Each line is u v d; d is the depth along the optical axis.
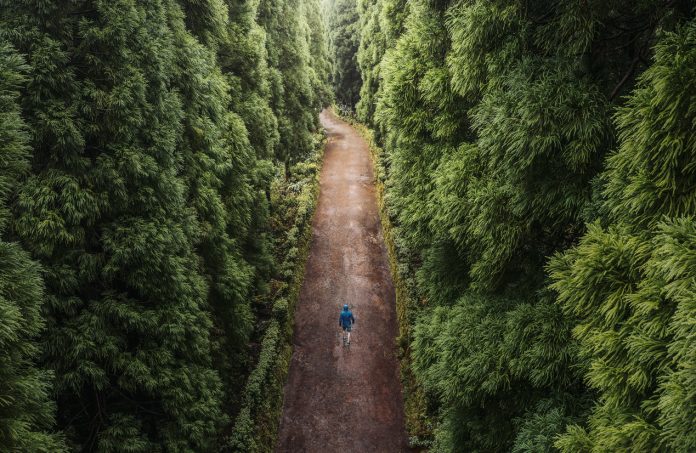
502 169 6.02
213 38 11.38
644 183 3.47
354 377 12.45
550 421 4.80
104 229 6.68
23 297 4.73
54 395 5.83
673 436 3.07
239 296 10.05
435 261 8.66
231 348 11.00
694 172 3.35
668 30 4.28
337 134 37.97
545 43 5.55
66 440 6.09
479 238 6.71
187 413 7.33
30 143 5.98
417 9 9.96
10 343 4.64
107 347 6.34
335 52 42.09
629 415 3.54
